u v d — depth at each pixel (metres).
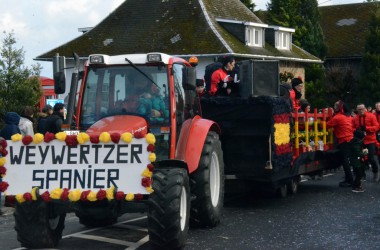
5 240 10.55
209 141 11.20
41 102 22.97
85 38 44.41
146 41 42.16
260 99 12.84
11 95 19.06
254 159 13.20
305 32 53.19
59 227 10.01
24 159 9.37
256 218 12.25
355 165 16.12
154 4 44.34
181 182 9.30
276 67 13.09
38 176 9.30
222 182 11.71
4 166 9.38
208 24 41.59
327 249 9.56
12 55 19.16
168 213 9.06
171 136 10.21
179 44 40.84
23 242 9.68
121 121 9.98
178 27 42.16
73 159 9.27
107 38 43.78
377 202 14.30
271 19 54.16
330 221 11.87
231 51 39.19
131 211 9.45
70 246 9.89
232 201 14.56
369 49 50.59
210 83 13.71
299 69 48.94
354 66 57.34
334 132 17.09
